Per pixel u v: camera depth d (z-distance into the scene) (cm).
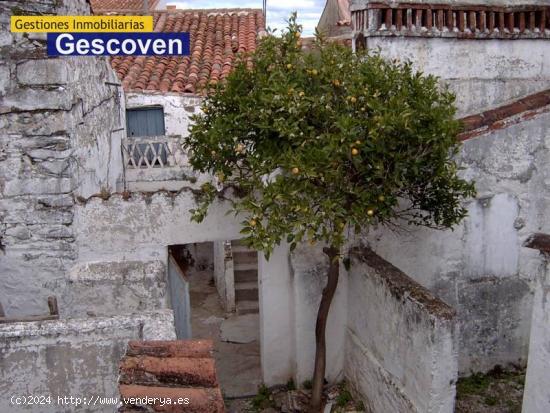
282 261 701
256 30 1283
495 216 685
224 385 768
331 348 713
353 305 683
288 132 507
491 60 692
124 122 998
